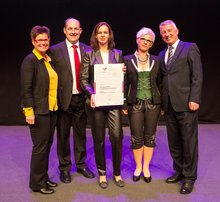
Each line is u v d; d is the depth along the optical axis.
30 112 2.44
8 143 4.08
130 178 2.95
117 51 2.67
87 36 4.91
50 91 2.55
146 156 2.89
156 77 2.74
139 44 2.68
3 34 4.86
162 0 4.90
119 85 2.59
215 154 3.64
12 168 3.21
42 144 2.54
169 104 2.73
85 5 4.85
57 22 4.84
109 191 2.68
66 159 2.93
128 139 4.27
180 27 4.95
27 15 4.81
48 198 2.55
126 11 4.90
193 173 2.68
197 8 4.93
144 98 2.74
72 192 2.66
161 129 4.83
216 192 2.67
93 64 2.60
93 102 2.56
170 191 2.68
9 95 5.03
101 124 2.65
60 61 2.74
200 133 4.57
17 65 4.95
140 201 2.50
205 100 5.21
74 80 2.80
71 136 4.31
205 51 5.06
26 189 2.72
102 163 2.74
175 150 2.84
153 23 4.94
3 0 4.75
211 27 4.99
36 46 2.46
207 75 5.14
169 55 2.70
